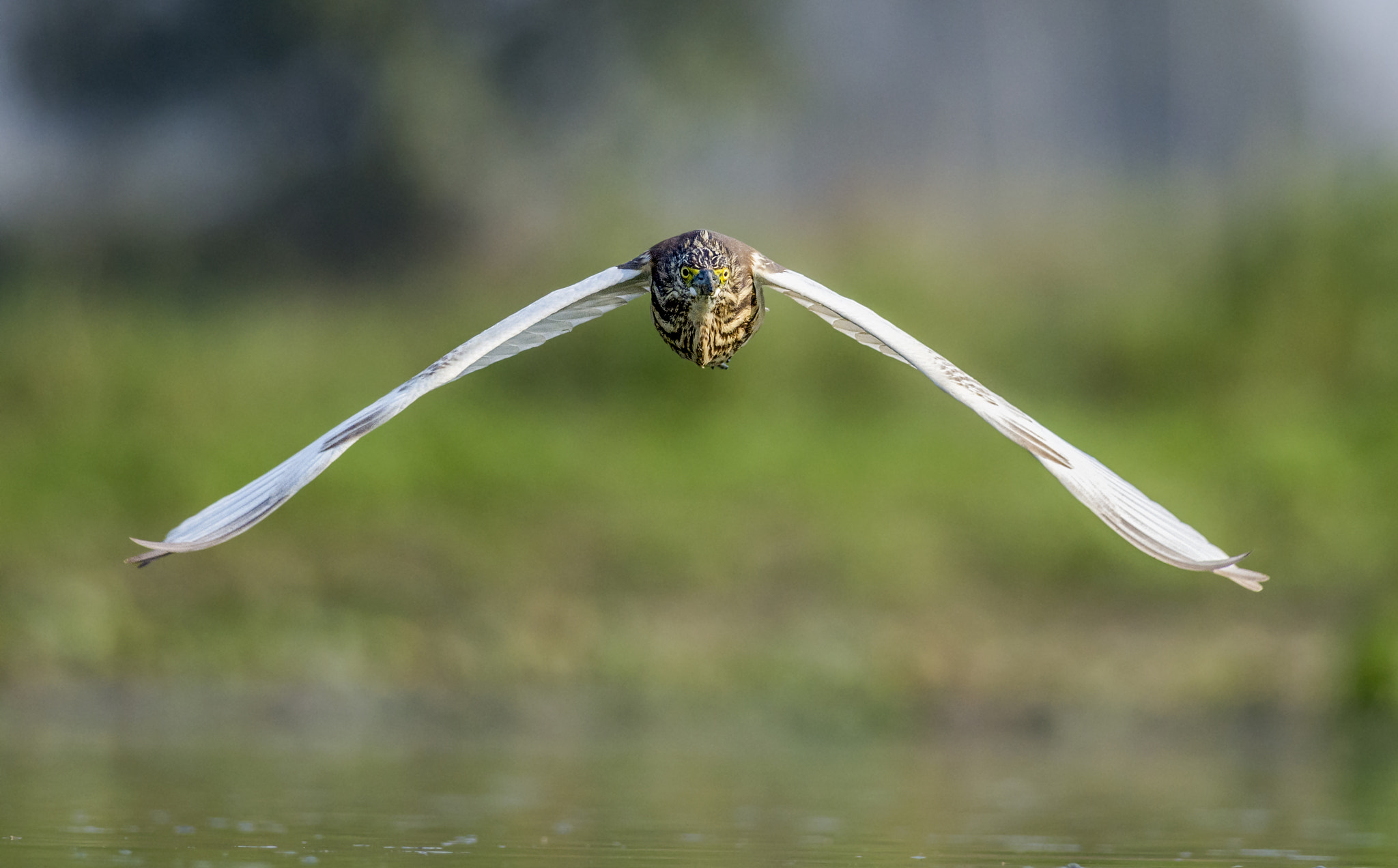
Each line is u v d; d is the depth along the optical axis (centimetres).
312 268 3291
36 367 1884
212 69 3462
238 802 922
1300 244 1994
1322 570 1512
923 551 1536
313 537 1532
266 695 1286
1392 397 1820
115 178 3375
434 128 3241
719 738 1213
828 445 1786
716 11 3466
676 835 848
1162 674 1341
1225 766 1110
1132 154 5291
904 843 834
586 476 1683
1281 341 1938
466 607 1424
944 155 4509
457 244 3284
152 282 3034
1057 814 921
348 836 832
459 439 1753
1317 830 876
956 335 2062
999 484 1662
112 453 1694
